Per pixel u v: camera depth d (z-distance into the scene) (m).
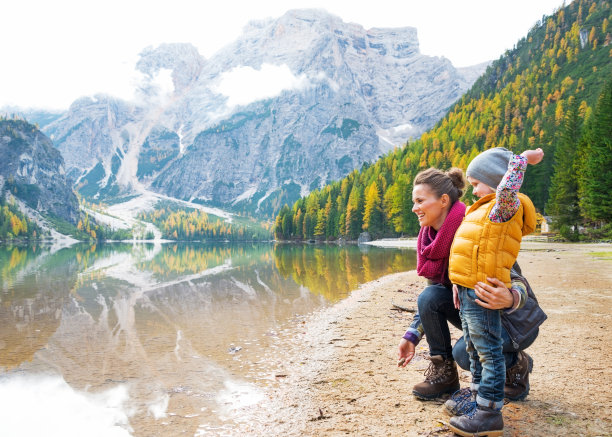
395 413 3.21
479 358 2.82
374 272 19.78
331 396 3.79
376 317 8.20
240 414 3.74
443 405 3.32
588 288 10.53
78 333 7.75
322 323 8.00
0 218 154.00
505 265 2.52
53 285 16.55
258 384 4.61
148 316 9.45
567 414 2.94
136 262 35.12
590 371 3.99
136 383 4.85
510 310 2.68
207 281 17.30
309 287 14.40
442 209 3.11
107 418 3.81
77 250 76.31
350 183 126.81
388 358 5.07
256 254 49.03
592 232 44.28
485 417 2.61
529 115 120.19
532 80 151.50
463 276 2.65
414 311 8.61
